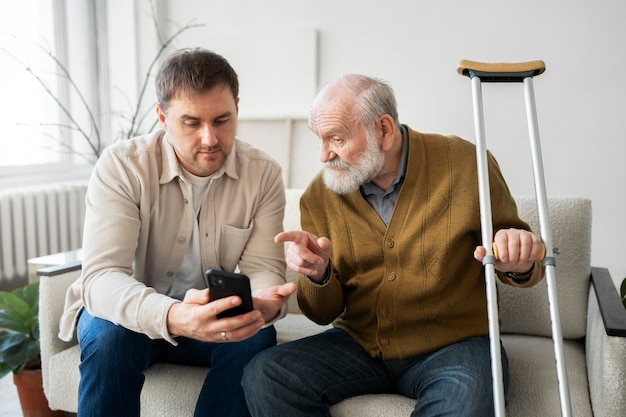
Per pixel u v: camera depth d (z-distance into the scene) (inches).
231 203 58.8
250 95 141.3
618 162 122.2
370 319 56.0
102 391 49.8
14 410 82.6
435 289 53.7
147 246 58.1
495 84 126.6
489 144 128.4
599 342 51.3
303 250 50.9
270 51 139.1
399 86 133.1
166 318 47.1
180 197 57.2
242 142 61.7
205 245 58.1
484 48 127.5
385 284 54.9
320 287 54.9
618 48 120.4
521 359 57.9
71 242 136.1
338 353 54.4
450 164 55.3
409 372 52.9
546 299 64.0
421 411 47.6
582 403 50.6
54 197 130.4
